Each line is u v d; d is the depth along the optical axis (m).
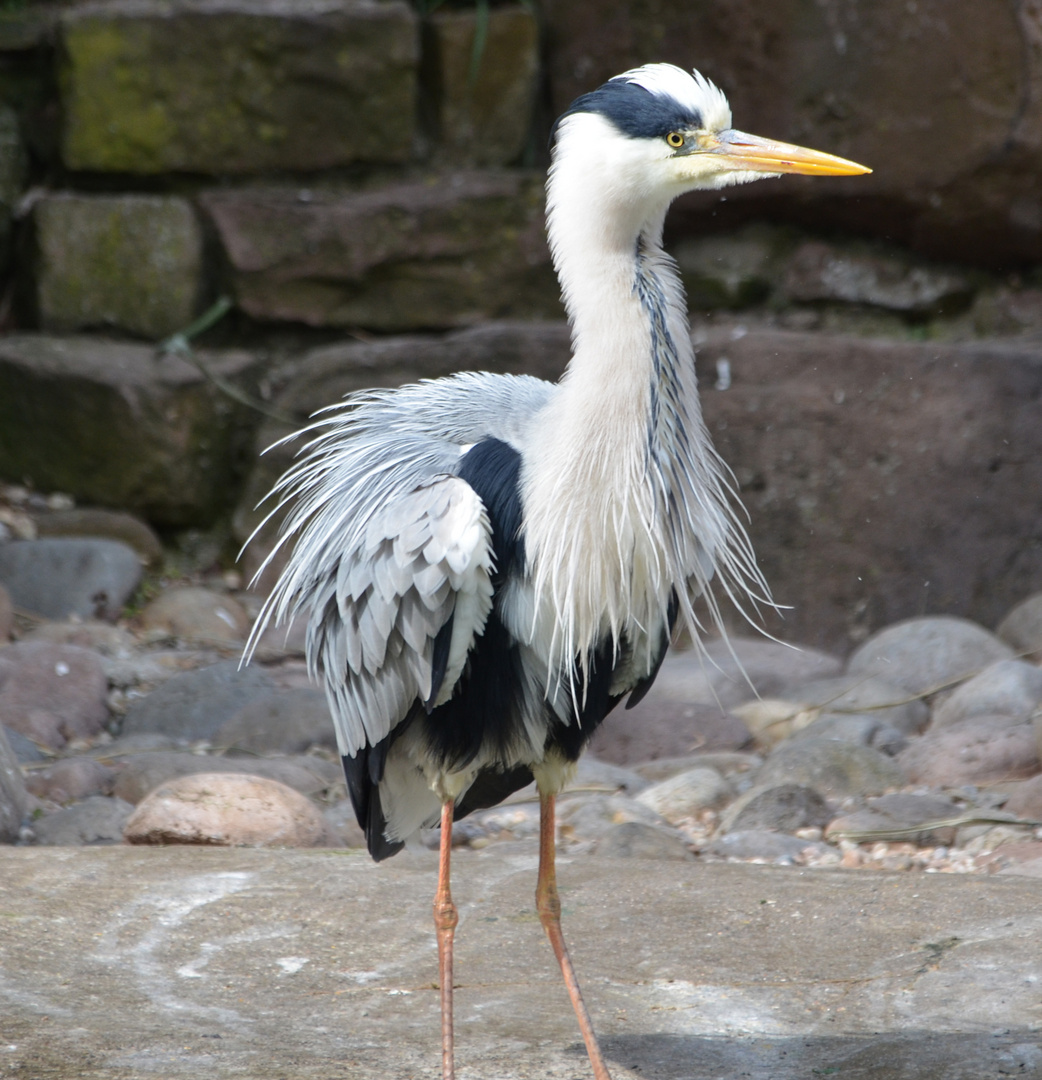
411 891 7.64
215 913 7.29
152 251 15.76
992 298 15.72
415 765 6.34
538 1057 5.80
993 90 14.77
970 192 15.09
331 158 15.98
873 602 13.88
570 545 5.77
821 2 15.09
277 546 6.86
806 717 11.64
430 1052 5.86
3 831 9.05
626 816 9.52
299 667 13.18
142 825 8.67
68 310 15.88
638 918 7.22
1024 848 8.58
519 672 6.01
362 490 6.25
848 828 9.20
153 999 6.36
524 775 6.64
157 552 15.09
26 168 16.38
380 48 15.77
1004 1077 5.46
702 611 13.98
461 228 15.88
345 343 16.06
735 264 15.99
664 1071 5.67
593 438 5.75
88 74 15.60
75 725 11.58
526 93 16.33
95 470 15.12
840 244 15.94
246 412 15.49
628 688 6.50
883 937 6.85
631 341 5.77
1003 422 13.77
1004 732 10.46
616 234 5.82
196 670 12.48
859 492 13.94
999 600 13.75
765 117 15.52
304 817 8.85
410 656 5.92
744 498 14.09
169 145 15.77
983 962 6.48
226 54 15.62
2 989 6.36
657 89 5.83
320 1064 5.71
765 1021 6.11
